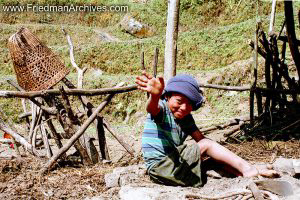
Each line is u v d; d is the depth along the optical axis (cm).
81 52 941
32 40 488
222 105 767
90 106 494
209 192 321
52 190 378
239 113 733
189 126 345
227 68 817
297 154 421
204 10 1003
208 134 619
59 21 1139
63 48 956
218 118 700
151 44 925
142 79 308
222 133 612
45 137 514
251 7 963
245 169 330
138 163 464
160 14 1063
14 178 406
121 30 1063
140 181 356
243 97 766
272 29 604
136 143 650
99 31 1079
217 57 879
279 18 878
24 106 641
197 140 346
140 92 833
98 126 495
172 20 486
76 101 860
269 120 558
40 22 1138
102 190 371
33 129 536
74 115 474
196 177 332
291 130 500
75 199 361
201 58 888
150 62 911
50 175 418
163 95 342
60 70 490
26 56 480
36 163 454
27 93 457
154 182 349
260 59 812
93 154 477
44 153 566
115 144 650
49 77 483
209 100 782
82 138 472
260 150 440
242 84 795
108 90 458
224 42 889
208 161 359
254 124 566
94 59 932
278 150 430
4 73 962
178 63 895
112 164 470
